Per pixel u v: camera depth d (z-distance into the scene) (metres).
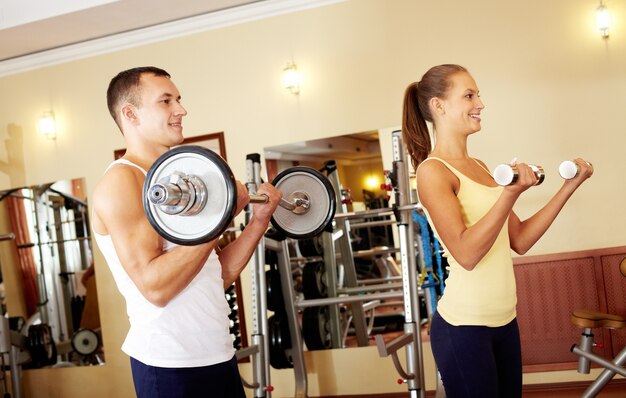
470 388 2.02
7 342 4.87
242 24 4.94
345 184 4.77
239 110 4.96
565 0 4.38
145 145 2.02
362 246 4.72
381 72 4.69
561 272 4.43
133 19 4.84
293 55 4.85
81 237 5.33
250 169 3.88
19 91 5.46
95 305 5.31
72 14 4.59
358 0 4.72
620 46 4.30
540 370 4.45
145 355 1.85
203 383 1.87
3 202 5.47
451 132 2.19
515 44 4.46
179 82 5.08
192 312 1.87
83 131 5.32
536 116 4.44
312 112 4.82
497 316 2.04
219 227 1.67
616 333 4.38
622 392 4.23
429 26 4.60
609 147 4.34
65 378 5.36
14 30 4.77
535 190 4.45
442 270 3.71
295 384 4.45
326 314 4.81
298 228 2.44
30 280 5.42
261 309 3.99
